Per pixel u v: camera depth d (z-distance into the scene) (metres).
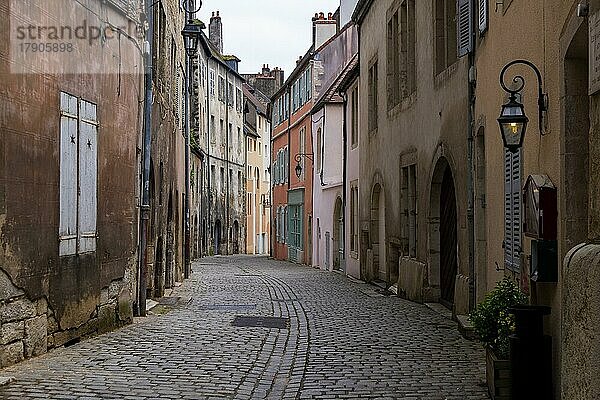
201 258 48.81
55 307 10.96
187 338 12.59
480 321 8.66
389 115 22.16
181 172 27.09
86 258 12.05
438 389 8.98
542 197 8.08
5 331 9.63
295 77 45.25
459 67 14.62
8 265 9.66
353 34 39.78
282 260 48.53
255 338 12.82
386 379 9.58
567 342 6.29
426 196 17.83
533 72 9.29
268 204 75.62
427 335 13.20
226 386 9.12
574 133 7.71
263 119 74.38
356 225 28.98
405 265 19.78
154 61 17.77
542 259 8.01
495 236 11.90
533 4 9.27
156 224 18.14
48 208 10.67
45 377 9.20
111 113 13.07
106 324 12.95
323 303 18.59
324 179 36.50
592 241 6.50
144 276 15.48
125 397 8.37
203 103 49.94
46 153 10.60
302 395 8.77
